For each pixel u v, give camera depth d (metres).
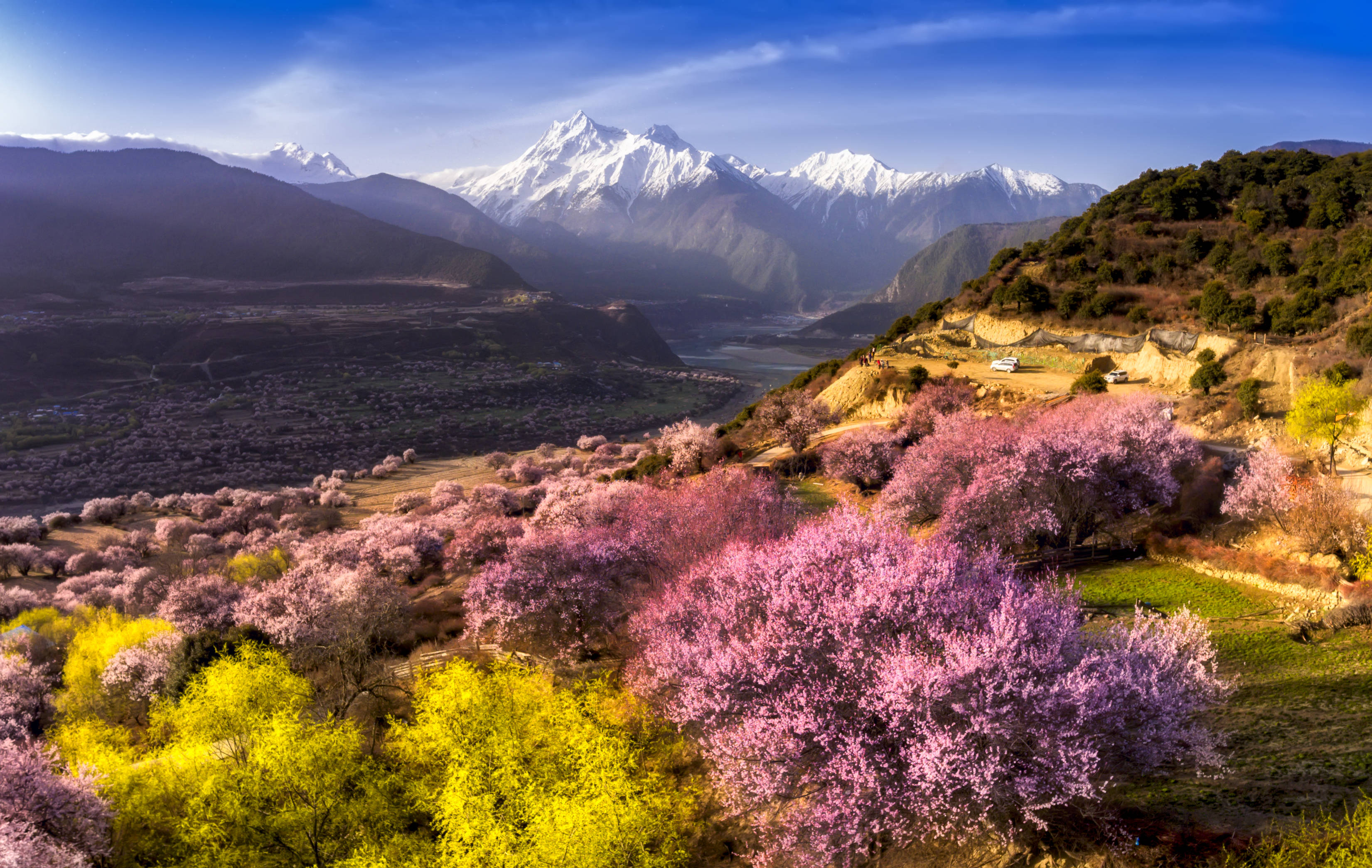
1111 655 16.59
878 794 14.96
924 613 17.27
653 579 31.00
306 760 20.28
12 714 31.94
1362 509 31.81
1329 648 24.20
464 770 19.05
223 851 19.78
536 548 33.22
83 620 53.28
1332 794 16.12
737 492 39.19
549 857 16.55
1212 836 15.12
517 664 26.59
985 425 44.59
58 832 17.75
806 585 19.16
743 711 17.58
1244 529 33.47
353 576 39.69
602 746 19.44
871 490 52.31
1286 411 45.28
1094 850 15.12
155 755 23.42
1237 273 76.38
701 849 18.83
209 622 46.88
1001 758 14.56
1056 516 35.91
